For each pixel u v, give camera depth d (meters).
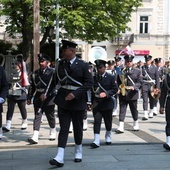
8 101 8.95
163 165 5.92
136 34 37.34
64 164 5.95
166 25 37.12
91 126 9.94
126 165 5.90
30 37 20.23
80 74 5.88
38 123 7.55
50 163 5.76
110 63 11.48
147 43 37.44
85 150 7.02
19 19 20.11
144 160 6.24
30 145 7.35
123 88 8.84
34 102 7.61
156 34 37.25
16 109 12.17
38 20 13.77
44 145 7.38
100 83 7.31
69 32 18.91
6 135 8.45
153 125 10.27
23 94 9.02
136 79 9.00
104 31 20.52
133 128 9.45
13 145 7.32
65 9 18.25
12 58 10.38
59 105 5.92
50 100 7.63
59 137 5.88
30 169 5.65
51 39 21.67
